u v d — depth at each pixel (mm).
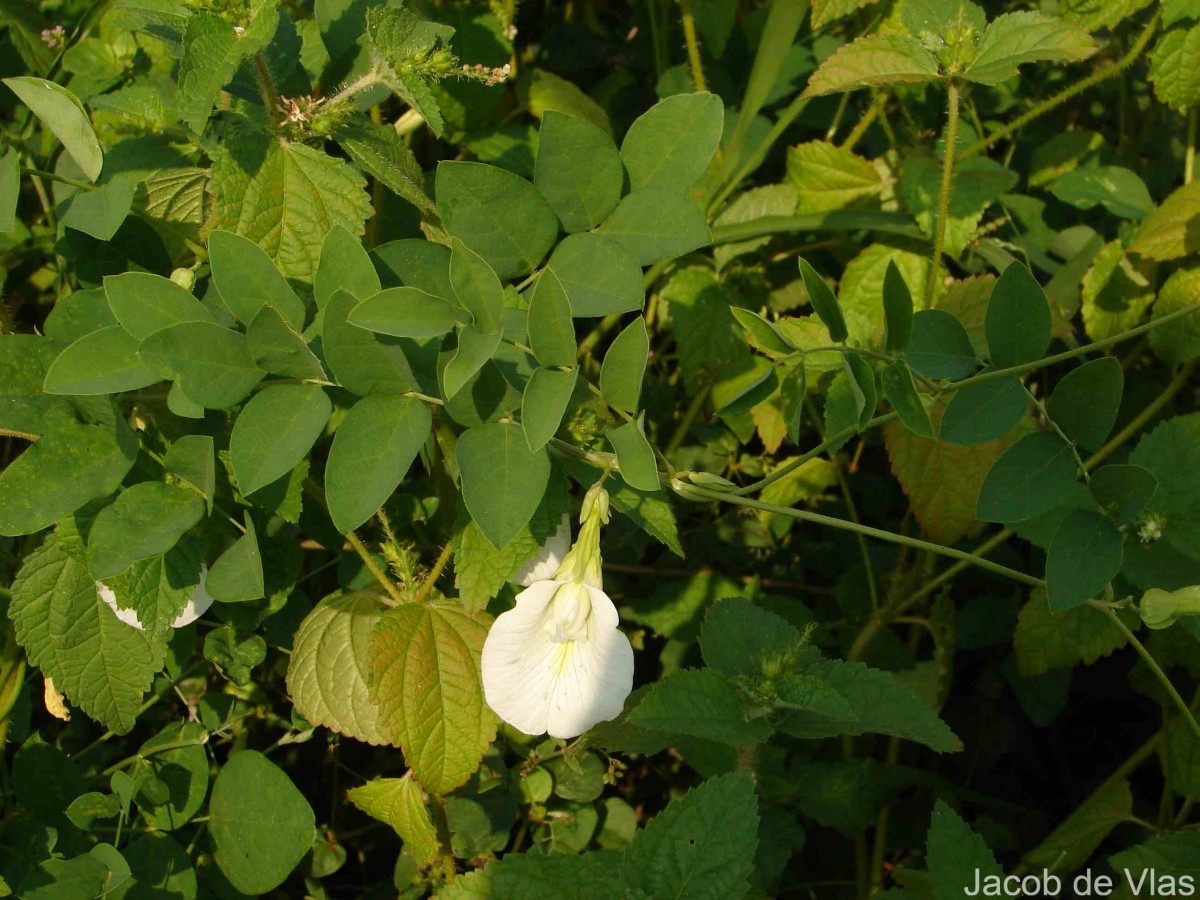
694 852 318
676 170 383
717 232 535
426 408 343
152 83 461
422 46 392
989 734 554
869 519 571
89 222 386
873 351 379
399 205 512
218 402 340
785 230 533
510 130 557
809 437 575
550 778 484
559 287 326
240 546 367
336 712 407
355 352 334
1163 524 395
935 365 387
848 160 562
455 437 408
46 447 351
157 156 424
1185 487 396
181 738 448
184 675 469
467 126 548
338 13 413
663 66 609
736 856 318
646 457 338
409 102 388
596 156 373
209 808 437
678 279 533
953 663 559
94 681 396
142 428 376
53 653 391
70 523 369
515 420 345
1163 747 480
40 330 521
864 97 602
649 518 376
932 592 552
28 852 410
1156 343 519
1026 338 372
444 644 399
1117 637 482
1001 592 556
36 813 423
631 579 547
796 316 583
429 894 476
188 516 359
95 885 396
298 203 393
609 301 363
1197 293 508
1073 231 575
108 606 393
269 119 399
